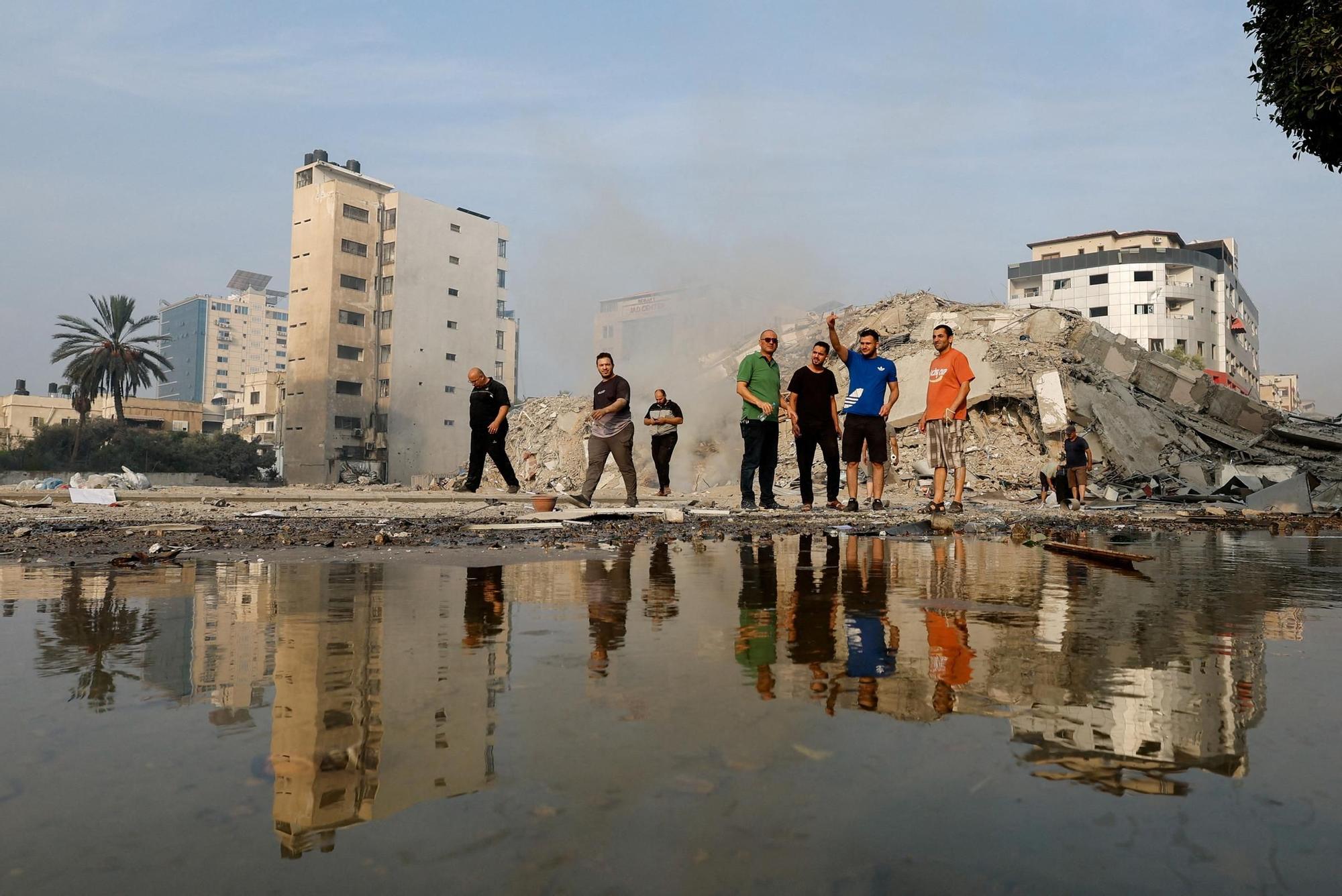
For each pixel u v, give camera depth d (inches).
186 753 32.9
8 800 27.4
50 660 52.9
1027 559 137.4
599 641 60.4
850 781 30.0
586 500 339.0
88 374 1923.0
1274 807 27.9
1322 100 347.6
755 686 45.7
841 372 834.8
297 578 105.0
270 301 5201.8
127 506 351.6
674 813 26.5
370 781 29.7
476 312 2378.2
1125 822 26.4
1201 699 43.7
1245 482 631.2
